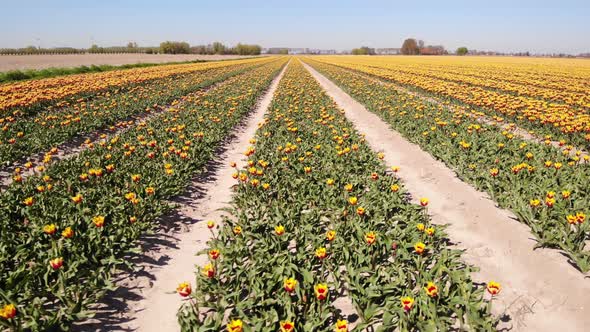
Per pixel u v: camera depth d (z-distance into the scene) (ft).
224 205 25.53
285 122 48.14
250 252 17.74
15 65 173.88
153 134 40.29
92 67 136.05
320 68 177.27
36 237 17.52
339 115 52.39
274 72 145.59
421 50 544.62
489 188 24.27
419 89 84.74
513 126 42.93
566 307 14.53
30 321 12.67
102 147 33.65
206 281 15.29
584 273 16.24
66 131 39.88
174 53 494.59
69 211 20.30
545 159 30.12
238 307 13.79
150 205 22.13
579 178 25.12
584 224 18.29
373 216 21.04
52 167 27.94
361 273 16.52
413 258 16.47
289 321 12.62
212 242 18.69
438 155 33.12
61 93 63.36
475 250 18.93
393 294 14.69
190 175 29.01
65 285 14.64
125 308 14.98
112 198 22.27
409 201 25.61
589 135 34.37
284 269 15.57
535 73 131.03
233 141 43.73
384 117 53.06
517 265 17.46
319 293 12.95
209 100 66.90
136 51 492.95
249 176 27.35
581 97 64.34
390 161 35.24
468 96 66.80
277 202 22.77
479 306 13.61
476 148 33.01
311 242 18.30
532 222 19.72
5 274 14.96
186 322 13.41
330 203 22.94
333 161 31.12
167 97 68.44
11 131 38.70
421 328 12.80
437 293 14.03
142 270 17.44
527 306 14.75
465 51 530.27
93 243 17.03
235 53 597.52
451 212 23.61
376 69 159.43
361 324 13.19
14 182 23.97
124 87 80.74
